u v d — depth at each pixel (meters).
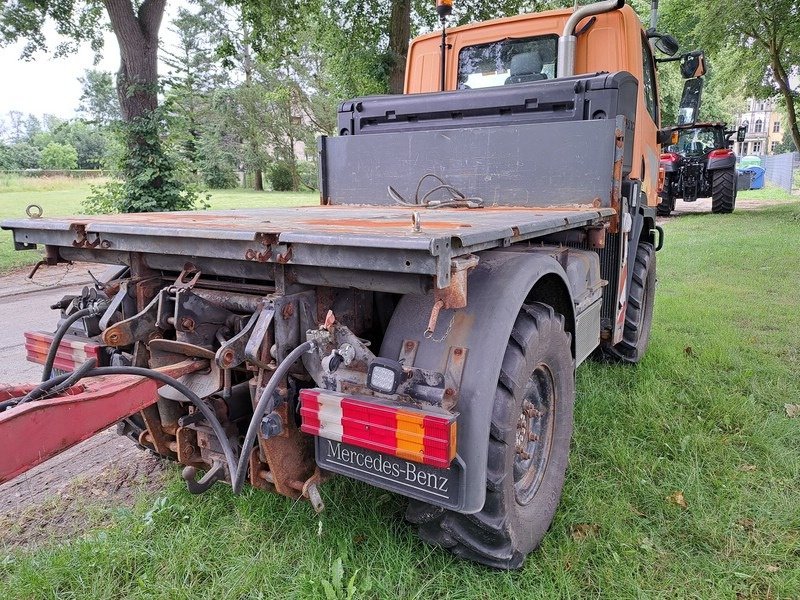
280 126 39.84
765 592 2.06
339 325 1.83
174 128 10.08
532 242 3.09
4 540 2.39
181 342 1.97
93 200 10.16
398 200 3.61
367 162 3.79
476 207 3.24
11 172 39.25
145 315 2.10
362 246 1.52
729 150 16.52
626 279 3.79
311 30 18.27
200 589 2.05
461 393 1.79
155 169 9.90
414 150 3.60
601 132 3.06
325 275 1.80
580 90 3.27
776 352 4.55
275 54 12.30
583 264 2.96
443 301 1.60
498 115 3.54
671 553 2.25
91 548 2.22
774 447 2.99
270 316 1.84
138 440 2.58
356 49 12.52
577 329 2.77
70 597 2.01
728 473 2.77
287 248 1.70
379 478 1.82
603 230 3.03
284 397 1.94
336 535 2.26
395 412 1.69
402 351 1.91
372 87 12.55
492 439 1.90
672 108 23.98
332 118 37.16
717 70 20.91
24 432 1.45
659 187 4.88
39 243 2.37
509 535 1.99
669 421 3.32
